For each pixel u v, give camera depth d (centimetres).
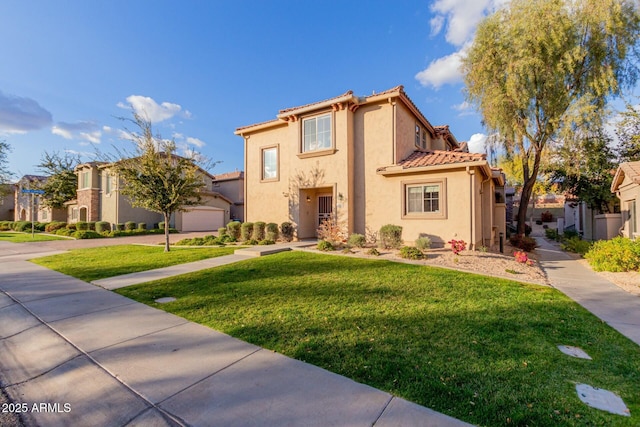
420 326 484
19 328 527
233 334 467
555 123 1373
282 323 505
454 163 1233
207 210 3281
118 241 2075
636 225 1227
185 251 1412
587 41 1310
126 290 740
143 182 1436
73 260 1196
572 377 338
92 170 3105
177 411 291
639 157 1734
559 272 973
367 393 308
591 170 1762
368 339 437
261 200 1811
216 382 337
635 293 706
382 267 936
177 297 677
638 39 1249
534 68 1327
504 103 1420
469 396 301
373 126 1475
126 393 326
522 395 303
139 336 470
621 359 382
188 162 1494
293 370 357
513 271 899
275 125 1734
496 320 511
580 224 2295
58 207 3619
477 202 1336
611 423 262
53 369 389
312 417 274
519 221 1695
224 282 789
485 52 1445
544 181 2203
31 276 915
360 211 1505
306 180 1591
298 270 911
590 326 491
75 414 301
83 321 539
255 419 273
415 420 266
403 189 1382
